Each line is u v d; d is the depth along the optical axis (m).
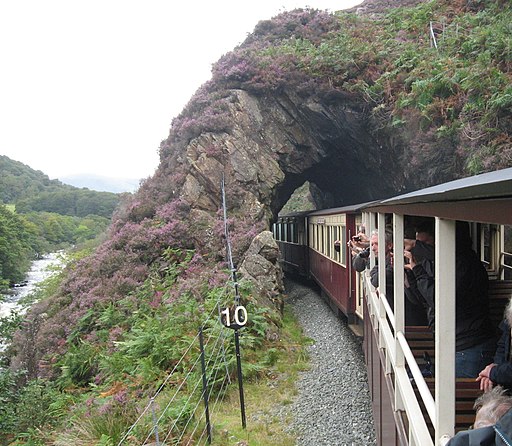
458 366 3.14
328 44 22.61
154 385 8.42
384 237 4.92
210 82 23.02
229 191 18.67
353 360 9.36
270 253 14.57
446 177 15.45
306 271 18.86
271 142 20.86
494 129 12.97
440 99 15.71
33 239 56.75
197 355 8.82
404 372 3.54
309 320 13.12
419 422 2.70
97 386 9.27
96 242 27.12
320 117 20.83
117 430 6.66
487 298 3.30
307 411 7.33
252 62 22.11
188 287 12.95
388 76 19.05
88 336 12.57
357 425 6.66
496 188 1.21
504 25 16.94
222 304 10.98
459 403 3.04
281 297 13.73
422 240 3.46
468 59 16.53
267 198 19.94
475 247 5.88
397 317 3.59
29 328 16.38
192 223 17.48
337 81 20.41
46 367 12.52
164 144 22.72
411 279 4.33
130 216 19.94
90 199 108.38
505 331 2.41
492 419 1.77
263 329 10.62
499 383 2.25
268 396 8.13
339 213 11.76
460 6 22.59
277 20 26.97
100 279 16.20
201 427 6.83
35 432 8.28
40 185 125.69
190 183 19.05
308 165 21.98
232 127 20.17
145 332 10.27
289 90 21.05
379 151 20.28
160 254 16.84
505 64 14.89
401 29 23.56
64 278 20.61
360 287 10.08
